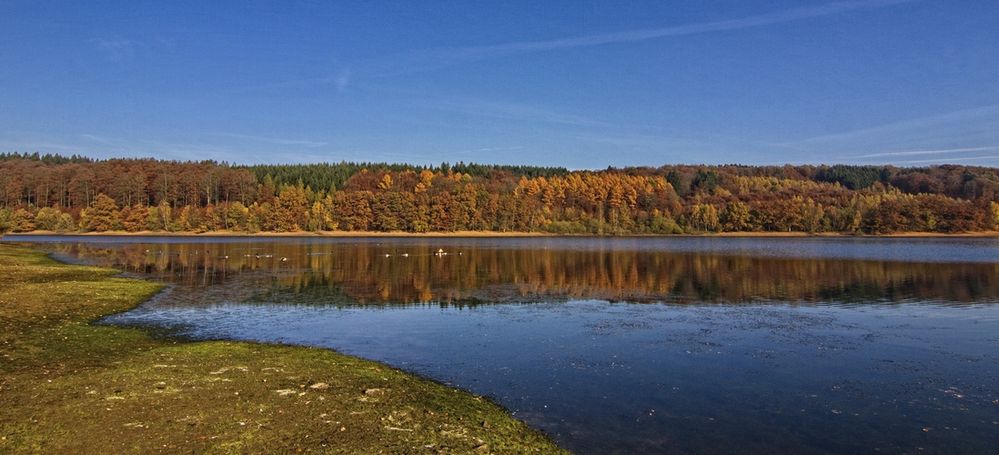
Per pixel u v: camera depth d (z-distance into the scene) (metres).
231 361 20.45
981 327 28.78
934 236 162.50
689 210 180.50
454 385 18.56
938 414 16.09
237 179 171.62
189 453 12.27
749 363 21.53
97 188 159.00
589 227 175.12
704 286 46.69
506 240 144.50
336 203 165.38
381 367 20.47
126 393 16.12
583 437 14.16
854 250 98.56
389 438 13.38
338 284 47.19
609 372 20.20
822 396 17.61
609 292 42.81
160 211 154.12
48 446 12.42
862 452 13.55
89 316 30.00
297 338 26.08
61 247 96.44
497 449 13.09
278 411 14.98
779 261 73.06
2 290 35.28
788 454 13.38
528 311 33.84
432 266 64.56
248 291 42.41
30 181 157.00
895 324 29.59
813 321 30.48
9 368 18.77
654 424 15.14
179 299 38.00
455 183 188.50
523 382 18.97
